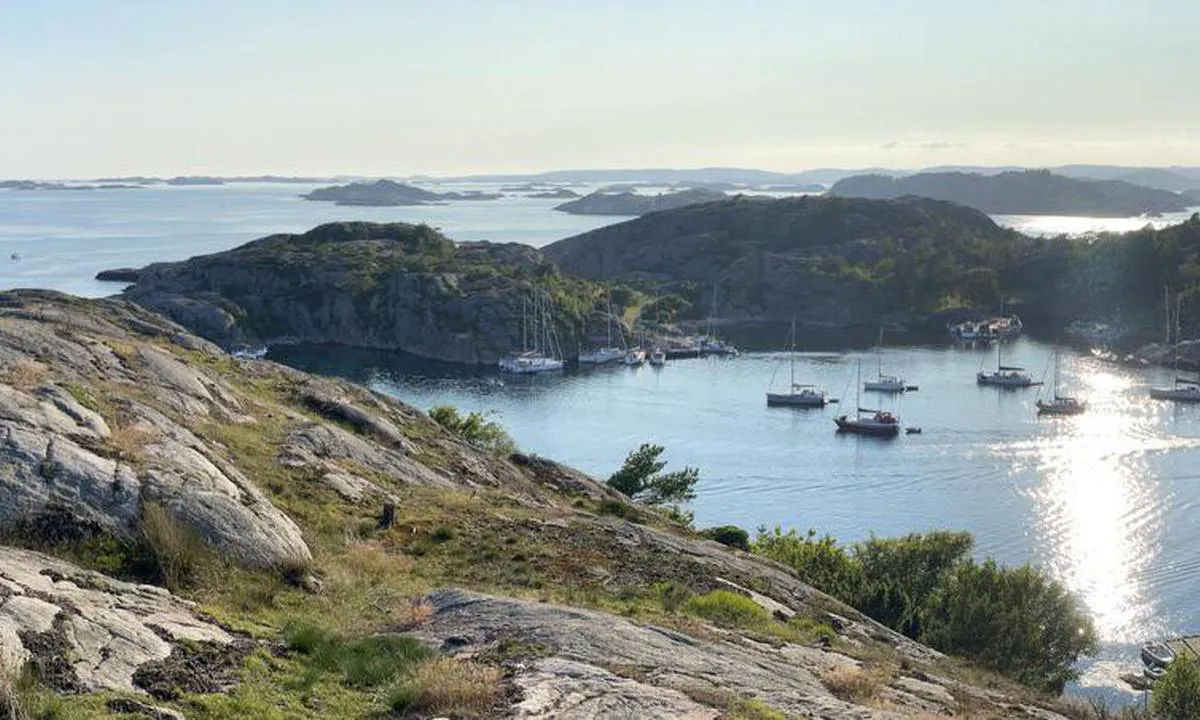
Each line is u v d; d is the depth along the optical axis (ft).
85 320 123.03
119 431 74.02
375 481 99.55
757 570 102.94
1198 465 355.36
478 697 45.34
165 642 47.11
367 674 49.24
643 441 400.26
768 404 472.03
